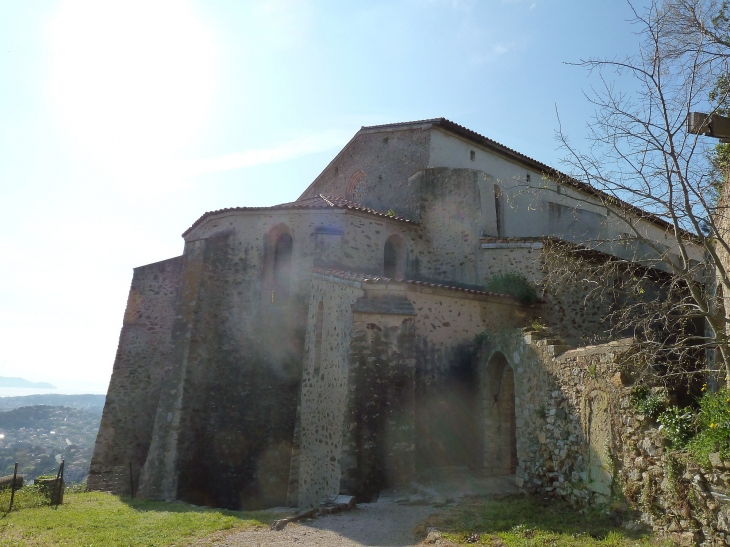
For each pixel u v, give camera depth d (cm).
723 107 776
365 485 1073
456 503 956
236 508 1406
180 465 1373
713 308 837
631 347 786
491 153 2045
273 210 1616
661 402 722
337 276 1320
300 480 1313
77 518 997
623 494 760
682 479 644
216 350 1517
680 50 750
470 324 1402
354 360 1144
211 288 1552
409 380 1162
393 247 1752
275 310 1582
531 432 1040
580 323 1513
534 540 696
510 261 1605
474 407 1314
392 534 812
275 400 1497
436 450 1245
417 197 1814
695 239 841
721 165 812
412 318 1203
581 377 898
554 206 2080
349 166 2200
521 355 1112
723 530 572
